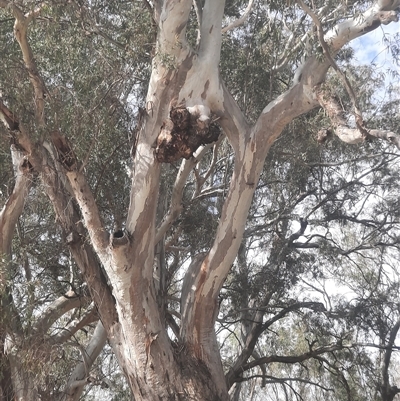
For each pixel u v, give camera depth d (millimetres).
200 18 10305
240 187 9914
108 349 15125
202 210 15562
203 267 10477
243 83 12961
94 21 10688
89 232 9914
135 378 9961
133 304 9836
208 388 10141
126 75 10812
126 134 11469
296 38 12516
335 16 11055
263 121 9680
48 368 10711
